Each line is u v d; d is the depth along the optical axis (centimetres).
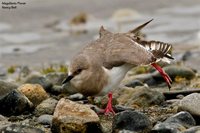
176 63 2067
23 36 2709
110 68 1336
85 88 1343
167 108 1447
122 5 3106
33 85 1513
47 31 2778
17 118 1387
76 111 1270
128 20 2850
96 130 1262
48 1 3158
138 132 1265
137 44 1366
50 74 1691
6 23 2875
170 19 2858
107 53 1347
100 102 1494
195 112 1316
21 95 1428
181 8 3050
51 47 2548
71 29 2800
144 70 1911
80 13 2886
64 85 1609
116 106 1445
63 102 1290
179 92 1559
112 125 1286
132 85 1648
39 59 2378
